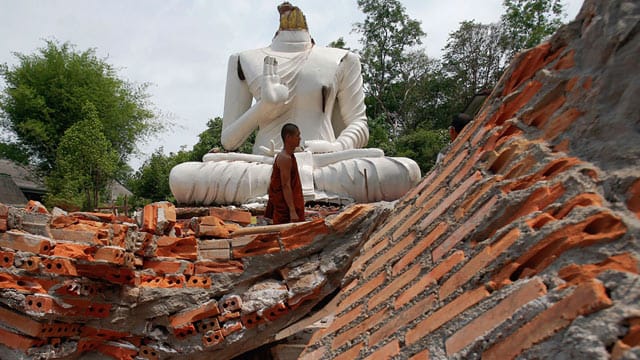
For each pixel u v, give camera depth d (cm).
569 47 236
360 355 228
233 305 503
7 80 2644
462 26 3047
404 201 348
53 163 2712
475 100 1783
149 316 500
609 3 198
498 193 214
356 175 868
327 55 1063
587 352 120
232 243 517
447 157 320
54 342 453
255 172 892
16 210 434
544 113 232
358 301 283
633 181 159
